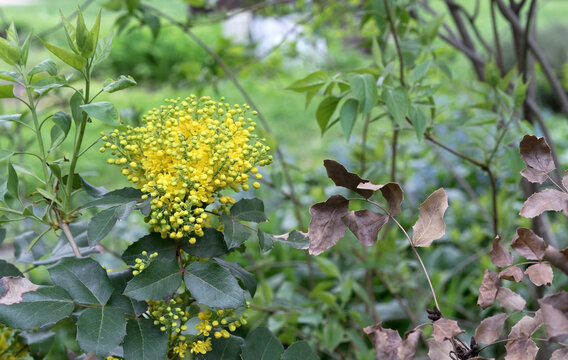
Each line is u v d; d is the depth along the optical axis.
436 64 0.67
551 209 0.30
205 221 0.38
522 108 0.69
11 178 0.38
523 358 0.29
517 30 0.67
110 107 0.34
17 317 0.32
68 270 0.34
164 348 0.34
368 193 0.30
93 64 0.36
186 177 0.34
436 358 0.30
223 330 0.36
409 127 0.55
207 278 0.34
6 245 0.83
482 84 0.62
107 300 0.34
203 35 3.04
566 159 1.40
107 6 0.72
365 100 0.46
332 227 0.30
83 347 0.32
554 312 0.27
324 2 0.87
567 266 0.28
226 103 0.37
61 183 0.38
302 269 0.97
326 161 0.30
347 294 0.65
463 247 0.97
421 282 0.90
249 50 0.90
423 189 1.22
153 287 0.33
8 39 0.36
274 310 0.64
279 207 0.82
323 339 0.64
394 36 0.54
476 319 0.77
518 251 0.29
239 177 0.35
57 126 0.40
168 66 2.90
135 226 0.92
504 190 0.75
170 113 0.36
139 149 0.36
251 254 0.81
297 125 2.28
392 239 0.70
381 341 0.29
